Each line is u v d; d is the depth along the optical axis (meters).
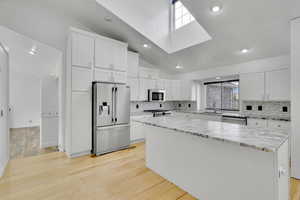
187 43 3.65
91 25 3.63
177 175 2.18
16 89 7.03
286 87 3.17
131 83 4.43
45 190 2.03
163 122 2.41
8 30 3.04
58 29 3.44
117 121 3.61
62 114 3.54
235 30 2.74
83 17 3.41
